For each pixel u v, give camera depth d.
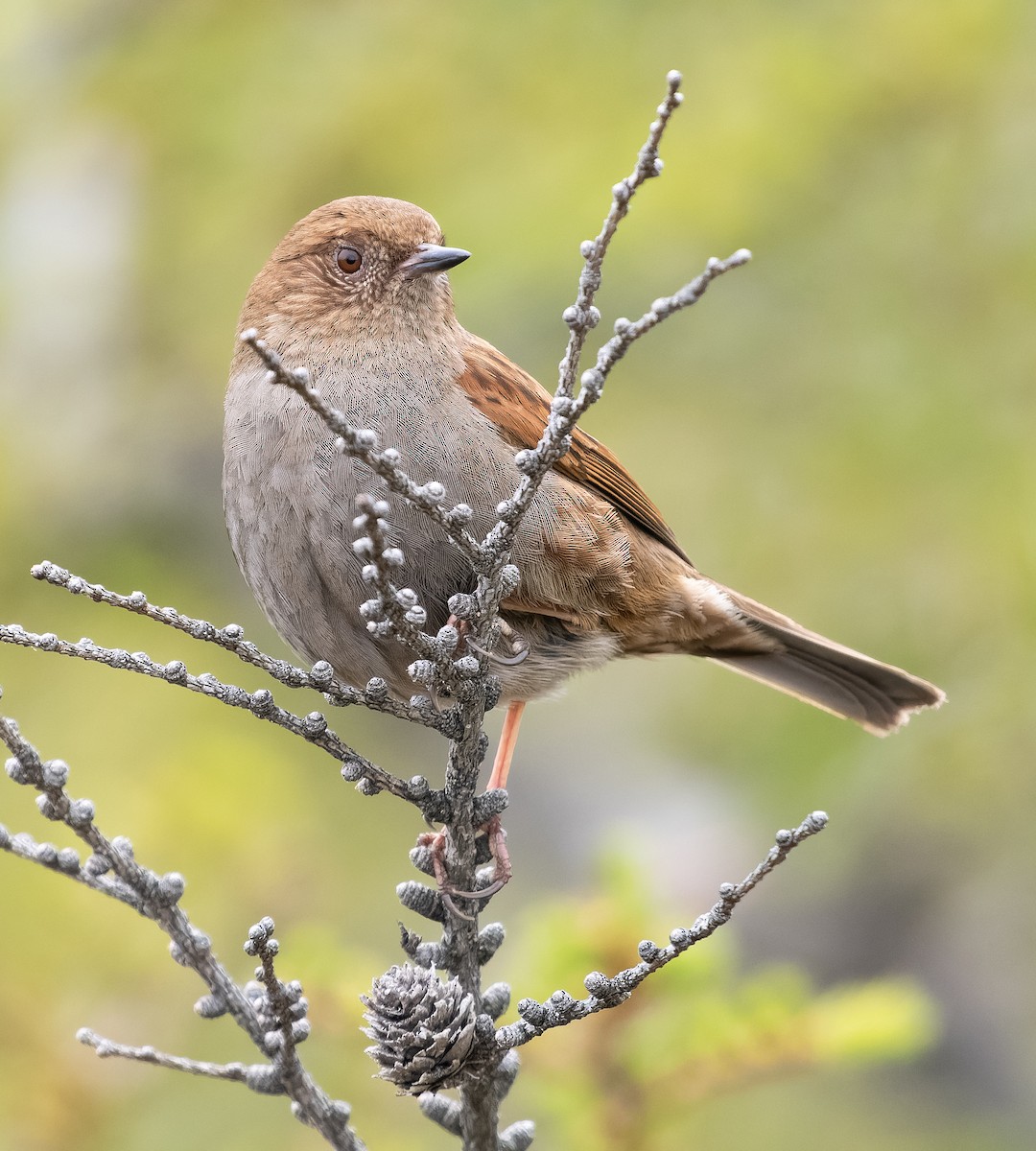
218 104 14.51
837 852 11.90
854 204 12.79
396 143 13.65
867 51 12.95
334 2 14.55
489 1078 5.37
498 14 13.81
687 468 12.82
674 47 13.33
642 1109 7.21
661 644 8.83
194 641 13.88
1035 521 11.85
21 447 14.45
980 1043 13.91
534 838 15.16
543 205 12.53
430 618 7.44
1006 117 12.74
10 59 15.59
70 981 9.71
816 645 9.13
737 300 12.88
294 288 7.86
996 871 13.86
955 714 11.70
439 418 7.54
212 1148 9.52
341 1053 9.07
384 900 12.51
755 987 7.18
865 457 12.38
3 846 5.00
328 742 5.50
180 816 11.21
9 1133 9.12
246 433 7.56
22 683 12.84
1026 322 12.37
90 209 15.05
